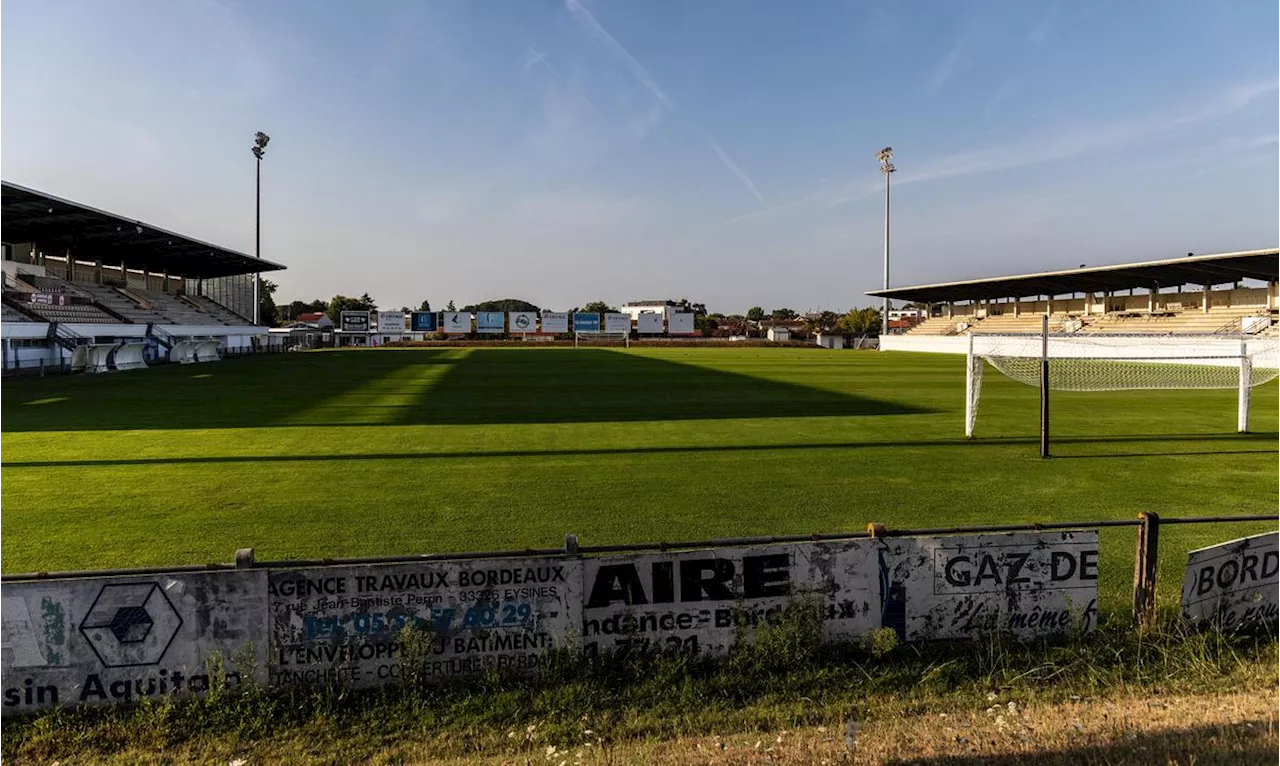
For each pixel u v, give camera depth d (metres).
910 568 4.07
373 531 6.44
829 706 3.59
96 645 3.49
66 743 3.29
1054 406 16.20
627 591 3.85
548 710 3.54
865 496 7.76
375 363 34.38
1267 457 9.98
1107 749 3.11
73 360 26.61
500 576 3.74
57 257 41.53
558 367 31.08
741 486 8.20
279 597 3.59
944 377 25.23
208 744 3.31
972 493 7.91
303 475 8.72
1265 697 3.63
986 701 3.63
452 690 3.69
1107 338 32.03
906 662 3.99
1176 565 5.49
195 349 36.22
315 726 3.43
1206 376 24.06
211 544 6.05
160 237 36.50
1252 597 4.44
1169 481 8.49
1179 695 3.70
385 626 3.68
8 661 3.44
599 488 8.09
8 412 14.76
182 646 3.54
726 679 3.77
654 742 3.30
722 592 3.92
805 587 3.98
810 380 23.75
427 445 10.88
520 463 9.49
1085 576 4.22
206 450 10.38
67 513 6.98
